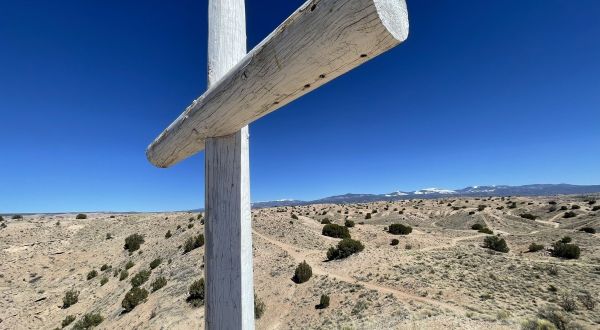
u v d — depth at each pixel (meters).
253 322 1.37
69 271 43.62
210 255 1.41
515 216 59.78
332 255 28.08
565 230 42.25
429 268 22.55
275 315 19.30
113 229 58.44
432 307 15.19
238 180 1.39
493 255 26.53
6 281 40.12
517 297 16.86
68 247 51.91
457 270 22.08
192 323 17.50
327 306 18.41
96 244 51.84
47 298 34.91
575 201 74.56
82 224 62.06
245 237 1.38
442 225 60.28
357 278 22.17
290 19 0.90
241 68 1.13
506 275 20.88
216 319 1.35
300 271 23.00
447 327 11.77
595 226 44.59
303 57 0.89
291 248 33.16
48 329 28.62
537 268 22.16
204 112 1.38
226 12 1.60
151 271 33.00
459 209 71.06
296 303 19.98
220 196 1.41
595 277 20.02
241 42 1.64
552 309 14.91
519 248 34.69
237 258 1.35
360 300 17.97
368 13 0.70
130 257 44.03
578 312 14.66
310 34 0.84
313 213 78.62
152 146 2.17
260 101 1.13
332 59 0.87
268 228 42.44
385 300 17.11
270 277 24.48
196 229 43.66
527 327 11.16
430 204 87.19
